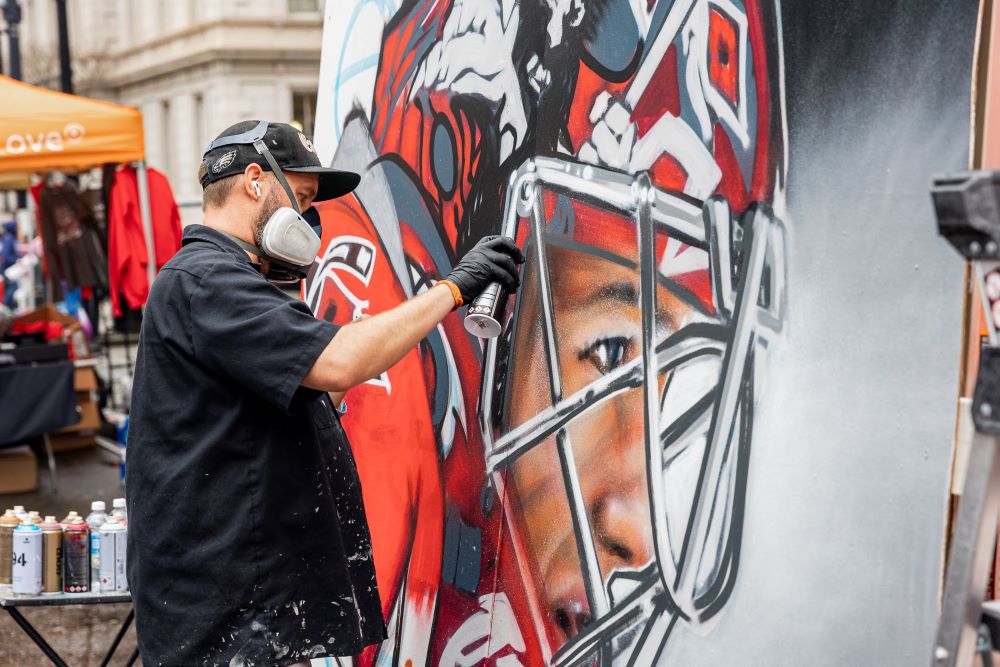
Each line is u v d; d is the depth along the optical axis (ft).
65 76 40.78
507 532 8.62
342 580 7.25
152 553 7.06
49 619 17.34
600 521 7.82
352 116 10.93
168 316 7.00
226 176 7.43
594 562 7.88
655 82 7.43
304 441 7.18
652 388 7.45
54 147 25.82
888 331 6.10
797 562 6.56
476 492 8.95
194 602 6.97
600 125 7.85
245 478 6.95
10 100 25.48
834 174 6.35
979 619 4.33
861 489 6.24
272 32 93.81
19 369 25.71
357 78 10.88
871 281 6.20
